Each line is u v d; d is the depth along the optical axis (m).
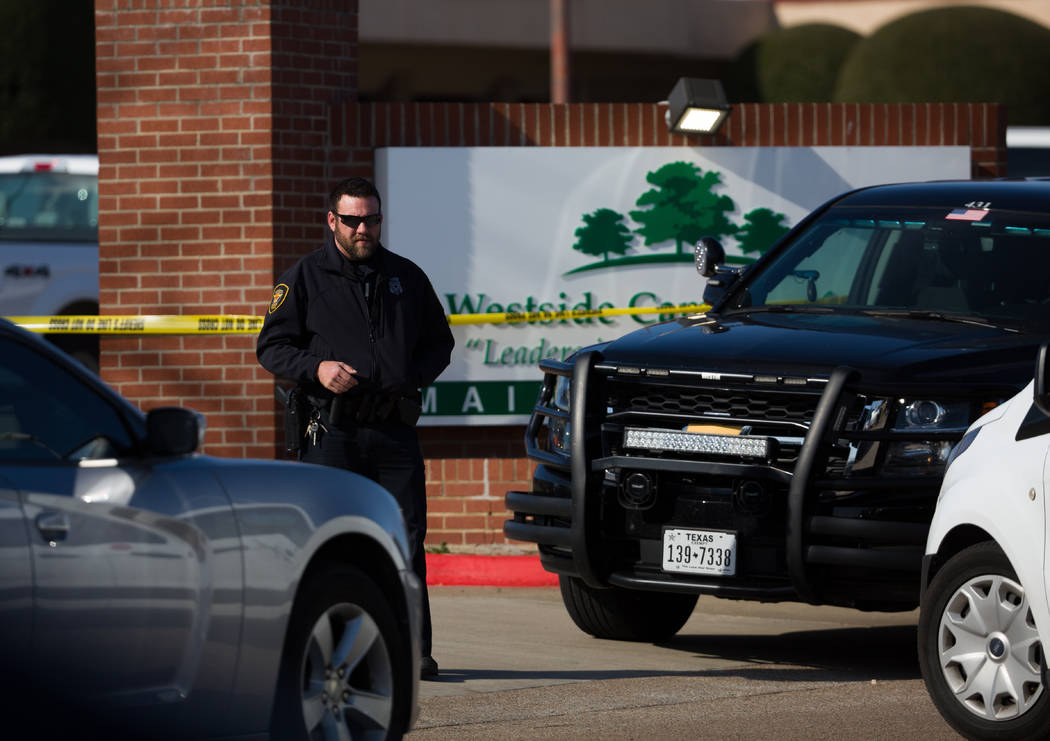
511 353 32.47
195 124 31.95
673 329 22.98
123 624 13.18
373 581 16.16
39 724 12.62
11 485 12.65
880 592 20.45
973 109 33.34
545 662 22.33
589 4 103.12
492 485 32.41
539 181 32.50
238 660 14.17
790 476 20.52
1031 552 16.84
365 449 20.92
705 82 32.09
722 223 32.88
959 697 17.80
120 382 32.22
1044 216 23.48
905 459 20.33
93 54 78.19
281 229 31.89
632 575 21.64
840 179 33.03
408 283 21.09
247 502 14.42
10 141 76.88
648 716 18.89
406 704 16.27
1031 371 20.72
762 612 27.31
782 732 18.14
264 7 31.72
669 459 21.11
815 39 98.56
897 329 21.92
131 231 32.16
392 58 100.94
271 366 20.86
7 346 13.30
